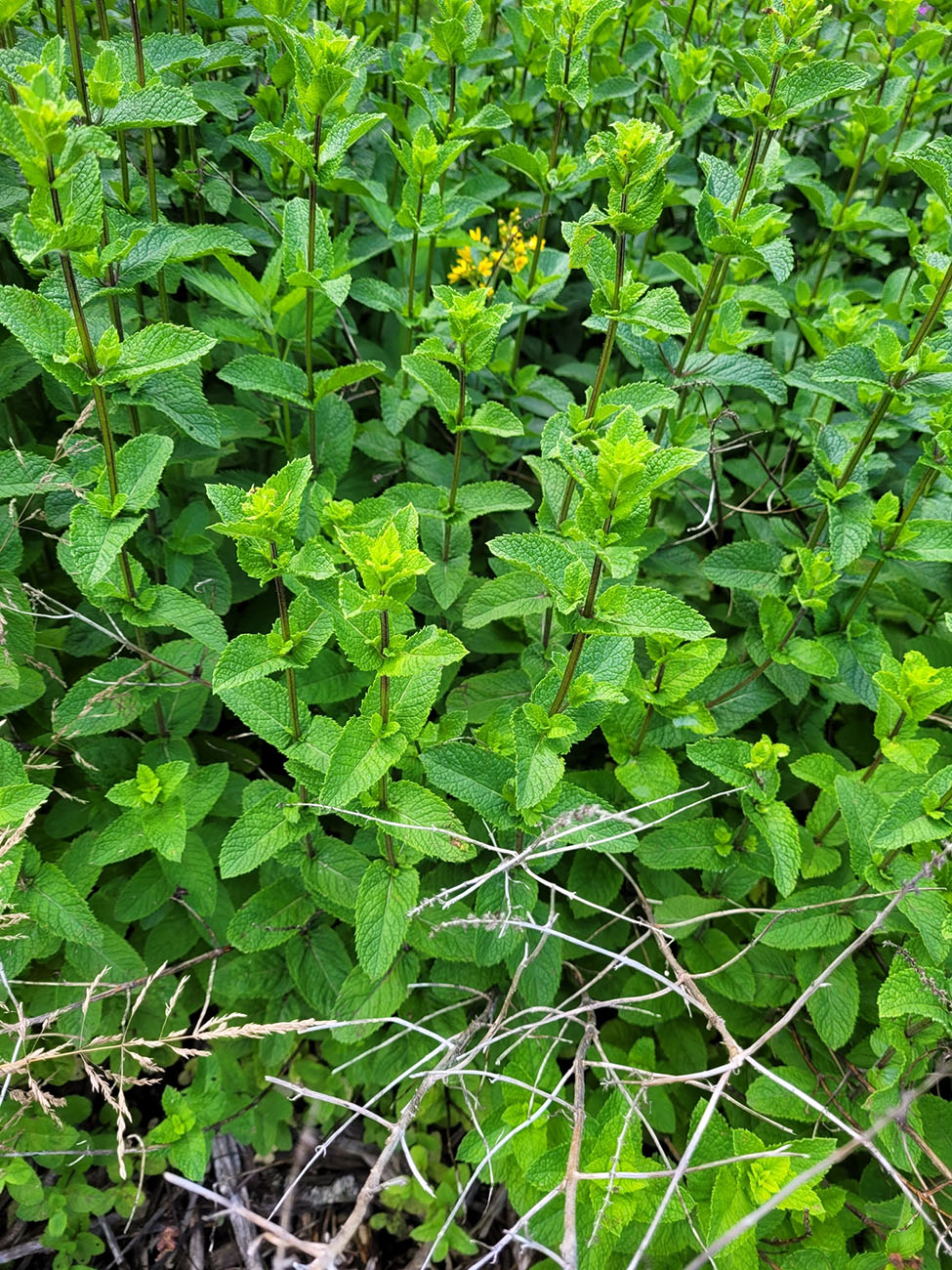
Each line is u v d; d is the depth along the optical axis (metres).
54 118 0.33
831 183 0.89
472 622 0.52
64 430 0.63
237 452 0.68
